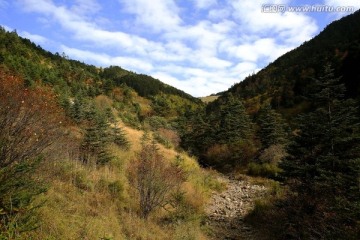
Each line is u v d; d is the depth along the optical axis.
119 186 9.58
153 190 9.16
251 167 24.53
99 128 14.32
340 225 6.89
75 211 6.48
